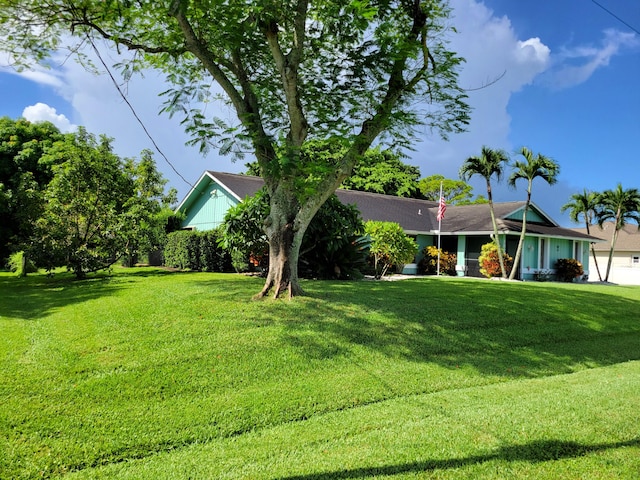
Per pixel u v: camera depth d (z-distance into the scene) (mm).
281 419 4266
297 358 5594
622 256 33750
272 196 8234
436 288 10922
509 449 3570
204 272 15828
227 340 5910
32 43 8586
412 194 36000
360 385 5086
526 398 4938
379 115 7664
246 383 4918
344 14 7250
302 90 8539
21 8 7914
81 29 8727
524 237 21141
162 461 3463
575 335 8234
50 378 4730
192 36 7844
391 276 17484
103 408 4199
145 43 9148
